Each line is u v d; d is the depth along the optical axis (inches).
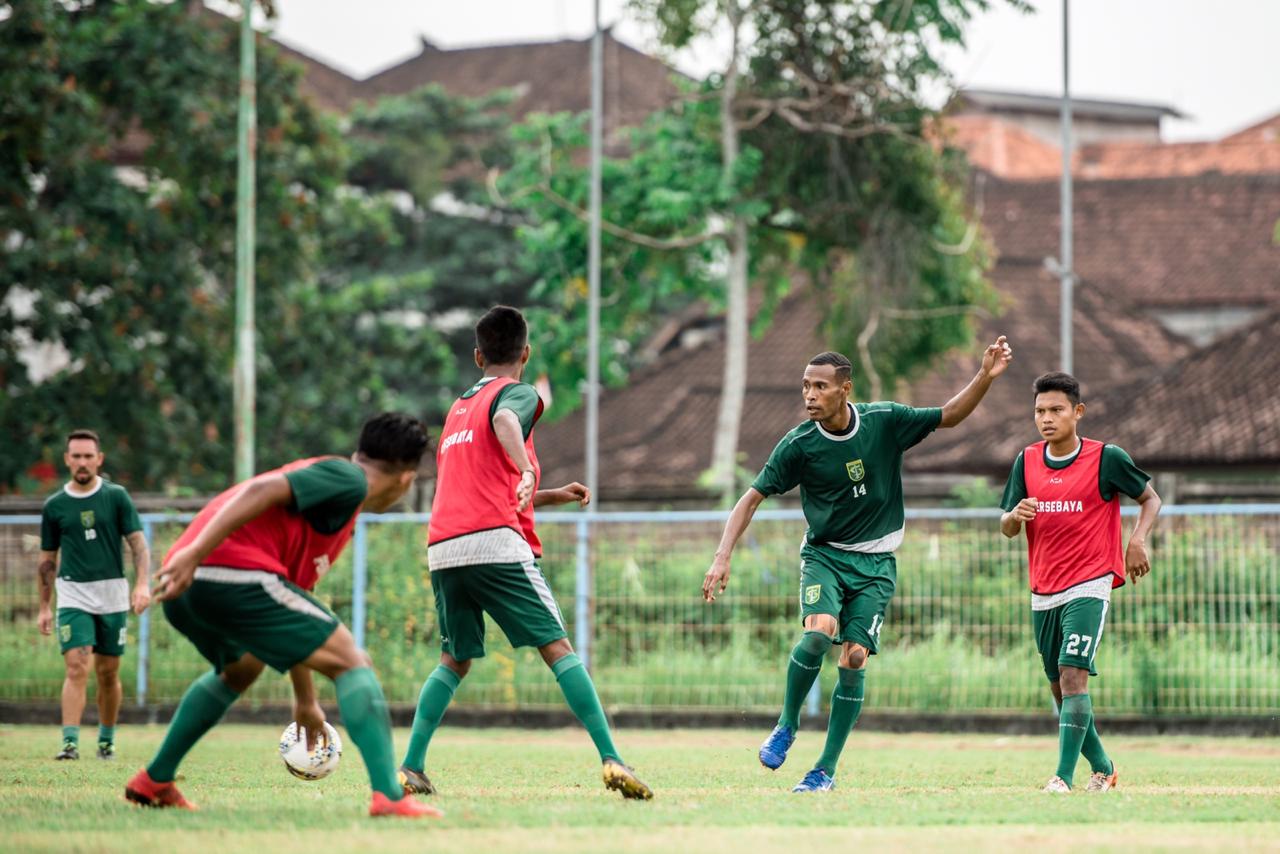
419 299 4746.6
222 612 615.5
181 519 1706.4
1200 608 1501.0
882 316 2783.0
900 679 1557.6
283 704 1638.8
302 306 3587.6
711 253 2800.2
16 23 3065.9
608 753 744.3
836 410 826.8
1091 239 4909.0
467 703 1620.3
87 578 1147.3
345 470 624.1
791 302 4335.6
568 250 2805.1
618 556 1644.9
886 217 2768.2
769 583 1632.6
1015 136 6491.1
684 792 819.4
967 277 2851.9
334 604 1663.4
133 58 3287.4
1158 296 4665.4
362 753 624.7
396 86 6343.5
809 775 836.6
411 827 593.0
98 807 674.2
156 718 1638.8
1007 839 579.2
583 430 4227.4
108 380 3225.9
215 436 3476.9
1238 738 1465.3
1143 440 3115.2
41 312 3142.2
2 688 1696.6
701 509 2439.7
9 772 980.6
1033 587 908.0
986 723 1525.6
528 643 761.0
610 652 1632.6
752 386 4067.4
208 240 3410.4
